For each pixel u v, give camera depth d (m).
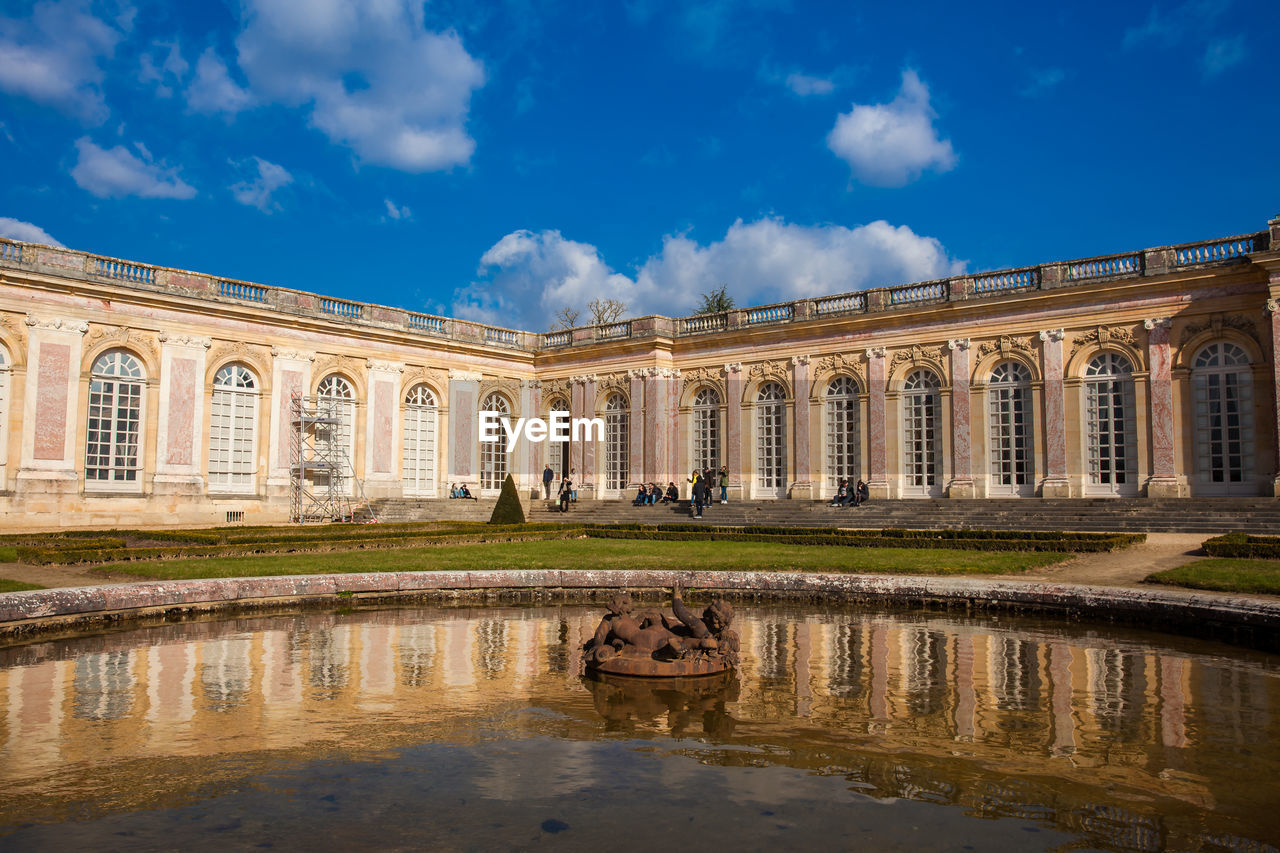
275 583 13.63
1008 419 31.38
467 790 5.32
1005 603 13.26
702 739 6.39
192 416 32.03
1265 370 26.45
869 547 22.98
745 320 38.25
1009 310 31.31
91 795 5.22
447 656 9.66
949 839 4.58
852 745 6.25
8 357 28.42
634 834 4.63
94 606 11.72
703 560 18.73
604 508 37.56
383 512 34.97
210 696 7.71
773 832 4.68
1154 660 9.45
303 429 34.66
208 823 4.78
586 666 8.93
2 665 9.11
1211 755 6.01
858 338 34.81
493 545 23.94
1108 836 4.62
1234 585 13.91
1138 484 28.48
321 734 6.51
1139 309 28.81
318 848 4.44
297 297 35.25
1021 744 6.26
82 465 29.48
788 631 11.55
